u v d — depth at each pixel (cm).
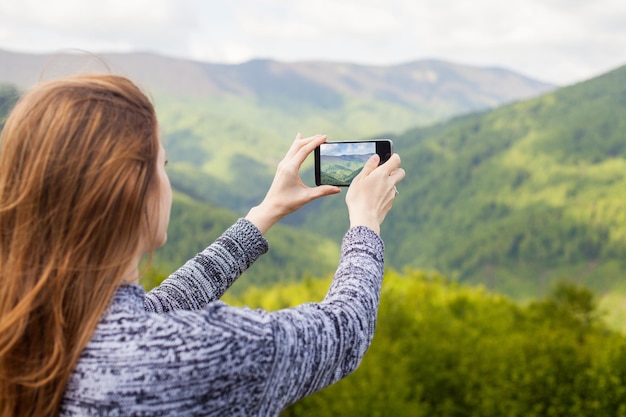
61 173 81
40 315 82
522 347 1758
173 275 120
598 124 19500
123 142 84
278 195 124
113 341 82
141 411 80
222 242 123
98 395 81
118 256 84
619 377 1575
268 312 87
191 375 80
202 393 80
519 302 13575
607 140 18750
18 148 84
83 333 82
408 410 1402
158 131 92
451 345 1953
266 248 126
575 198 16275
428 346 1902
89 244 82
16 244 82
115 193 82
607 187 16338
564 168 17712
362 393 1351
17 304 81
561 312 3419
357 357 91
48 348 82
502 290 14125
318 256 13625
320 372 87
